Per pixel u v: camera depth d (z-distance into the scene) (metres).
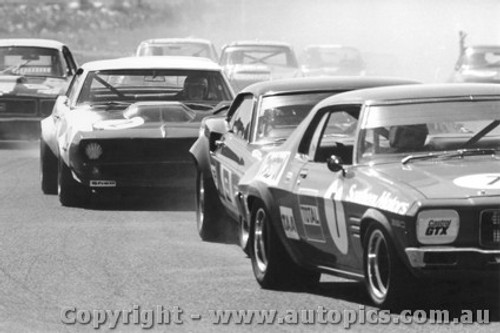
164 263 26.89
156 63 40.34
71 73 60.25
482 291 21.97
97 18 174.38
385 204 19.89
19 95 58.31
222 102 35.94
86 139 36.78
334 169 21.75
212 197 30.42
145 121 37.50
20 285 24.19
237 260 27.27
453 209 19.27
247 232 26.73
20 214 36.00
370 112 22.31
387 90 23.11
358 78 29.81
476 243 19.28
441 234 19.30
